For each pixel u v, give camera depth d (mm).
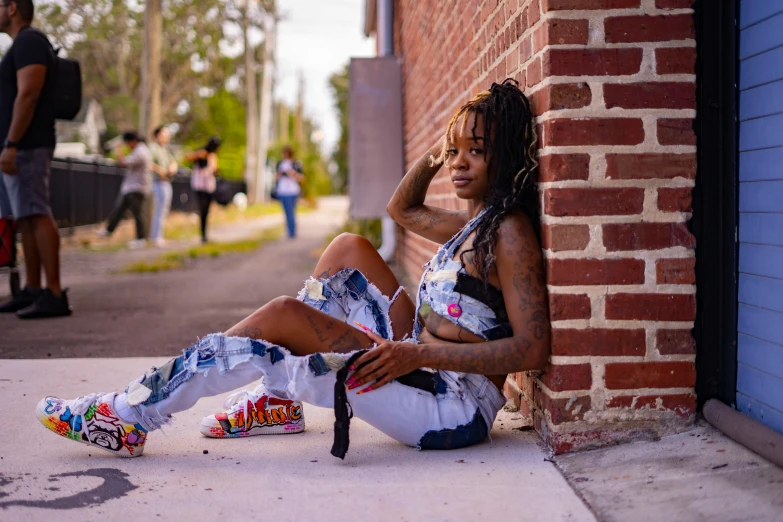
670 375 2607
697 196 2668
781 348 2359
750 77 2502
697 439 2562
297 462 2652
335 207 43031
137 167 13648
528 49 2756
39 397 3596
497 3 3322
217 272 9633
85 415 2629
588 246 2555
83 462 2670
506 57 3131
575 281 2557
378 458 2674
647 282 2574
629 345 2592
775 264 2387
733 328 2631
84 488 2426
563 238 2547
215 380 2523
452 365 2465
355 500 2305
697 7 2615
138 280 8805
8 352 4766
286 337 2477
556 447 2615
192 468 2604
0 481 2490
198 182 14422
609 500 2234
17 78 5617
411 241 7789
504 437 2859
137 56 25391
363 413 2576
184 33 28000
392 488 2391
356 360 2422
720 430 2578
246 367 2492
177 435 2984
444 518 2168
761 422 2467
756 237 2490
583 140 2533
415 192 3121
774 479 2229
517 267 2516
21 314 6066
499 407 2803
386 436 2934
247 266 10367
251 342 2459
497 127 2590
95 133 43344
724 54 2611
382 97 9367
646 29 2529
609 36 2527
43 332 5480
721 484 2242
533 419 2939
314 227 21078
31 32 5648
